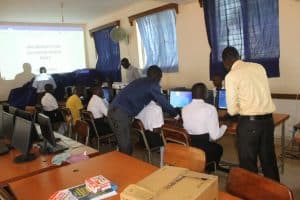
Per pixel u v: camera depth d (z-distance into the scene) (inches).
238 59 96.5
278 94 157.6
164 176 50.0
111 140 174.4
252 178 57.1
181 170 52.2
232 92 92.4
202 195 44.2
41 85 272.2
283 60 154.4
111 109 125.0
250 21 163.8
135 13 242.7
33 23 287.1
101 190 60.0
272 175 95.8
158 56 230.7
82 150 96.5
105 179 63.5
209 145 104.4
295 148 147.5
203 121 102.2
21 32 281.3
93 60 317.7
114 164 77.6
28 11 235.3
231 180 61.1
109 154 86.3
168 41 219.3
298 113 152.8
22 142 87.7
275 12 153.2
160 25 222.1
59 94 285.6
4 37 273.3
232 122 117.9
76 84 281.9
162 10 213.8
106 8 245.6
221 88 145.2
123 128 123.3
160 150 121.1
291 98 153.7
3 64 275.1
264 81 91.0
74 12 251.3
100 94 176.4
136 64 253.9
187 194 43.5
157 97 122.0
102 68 300.0
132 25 249.3
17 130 91.9
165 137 110.2
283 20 150.9
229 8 172.2
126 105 122.5
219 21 178.2
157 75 123.8
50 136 92.2
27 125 85.1
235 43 172.6
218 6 177.2
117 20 263.6
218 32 179.8
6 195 61.2
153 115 120.6
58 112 220.7
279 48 154.9
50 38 299.1
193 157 75.7
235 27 171.0
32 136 88.2
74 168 76.2
